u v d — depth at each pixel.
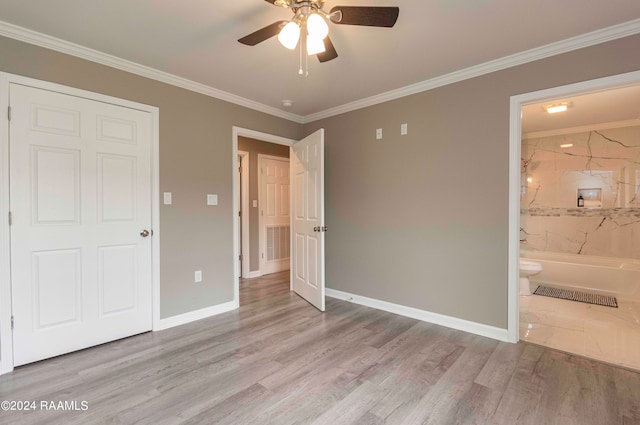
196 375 2.09
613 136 4.19
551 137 4.65
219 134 3.32
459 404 1.79
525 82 2.50
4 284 2.11
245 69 2.75
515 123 2.55
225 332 2.82
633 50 2.07
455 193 2.89
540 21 2.03
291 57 2.54
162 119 2.87
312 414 1.70
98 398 1.83
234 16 1.99
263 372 2.13
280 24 1.70
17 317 2.17
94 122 2.49
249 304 3.64
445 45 2.34
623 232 4.14
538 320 3.13
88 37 2.24
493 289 2.69
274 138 3.90
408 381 2.02
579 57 2.27
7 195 2.12
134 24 2.08
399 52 2.45
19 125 2.16
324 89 3.22
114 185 2.60
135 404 1.78
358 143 3.63
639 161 4.02
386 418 1.67
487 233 2.72
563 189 4.56
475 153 2.77
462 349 2.47
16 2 1.83
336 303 3.68
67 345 2.38
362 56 2.51
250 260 5.06
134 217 2.72
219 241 3.33
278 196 5.53
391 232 3.35
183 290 3.04
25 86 2.18
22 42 2.16
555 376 2.07
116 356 2.35
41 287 2.26
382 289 3.44
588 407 1.76
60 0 1.82
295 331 2.84
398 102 3.27
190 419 1.65
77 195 2.41
